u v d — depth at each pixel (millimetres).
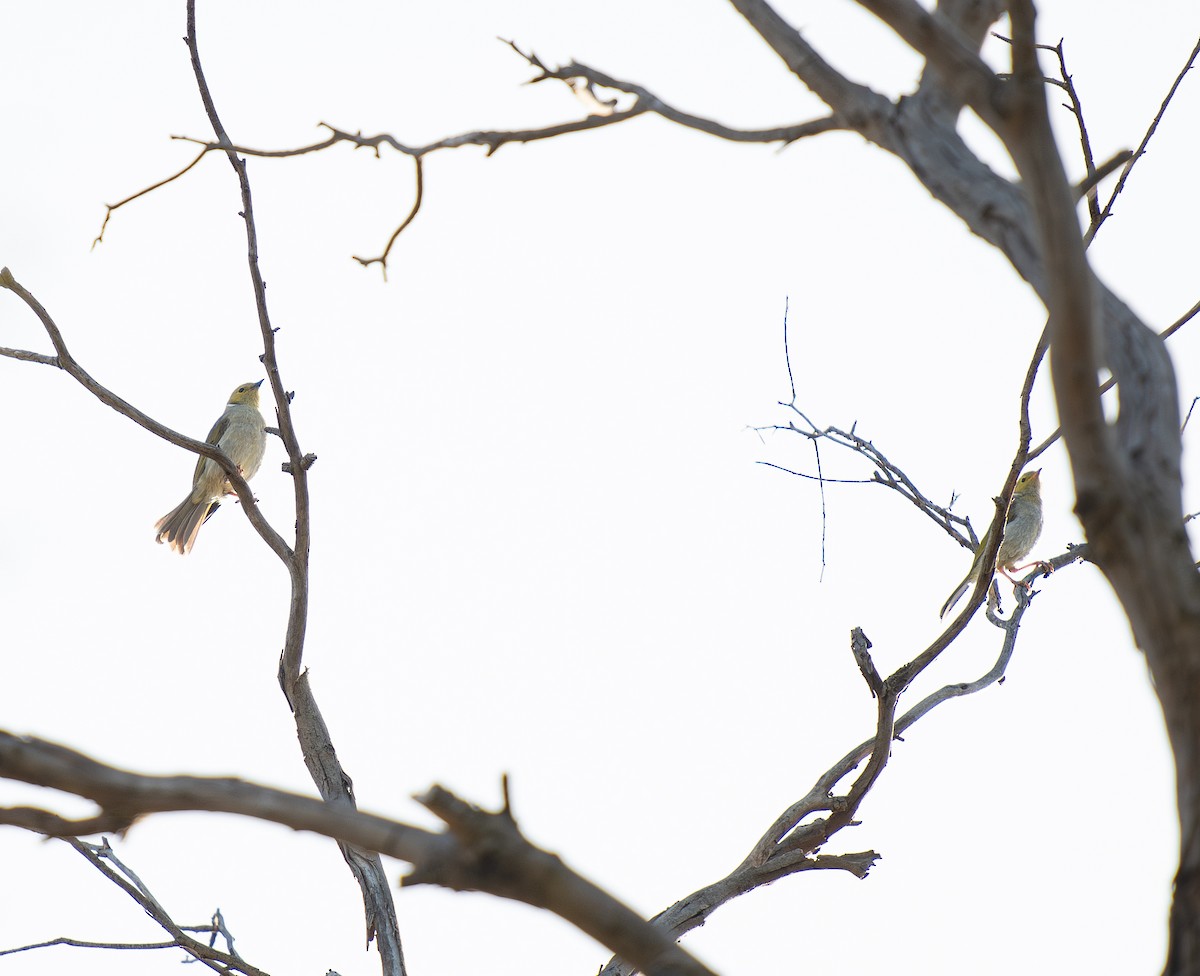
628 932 3523
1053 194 4109
